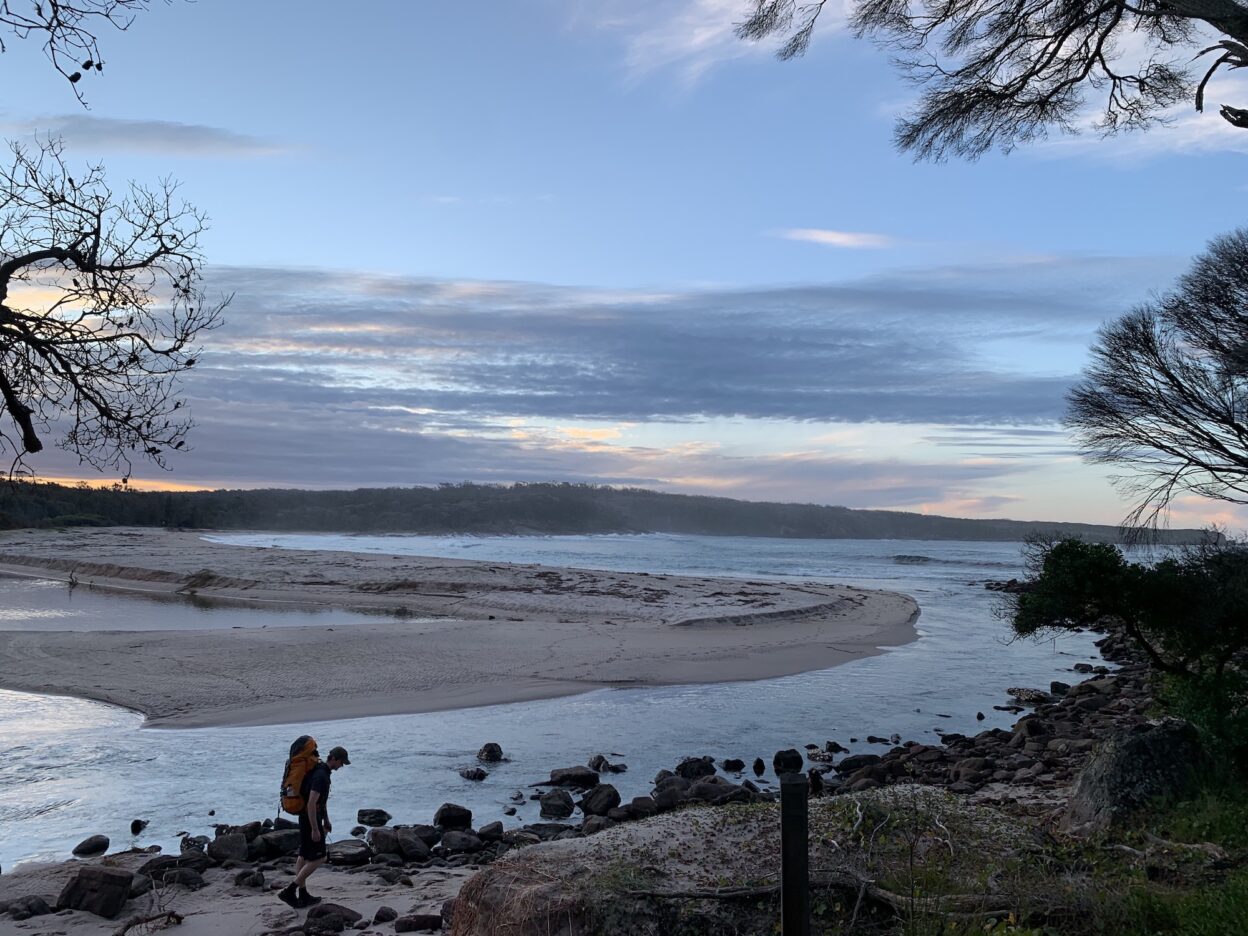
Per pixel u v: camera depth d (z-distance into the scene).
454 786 14.73
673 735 18.56
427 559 69.38
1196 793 9.13
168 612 40.00
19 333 9.07
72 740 17.33
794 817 4.79
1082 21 9.50
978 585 72.44
